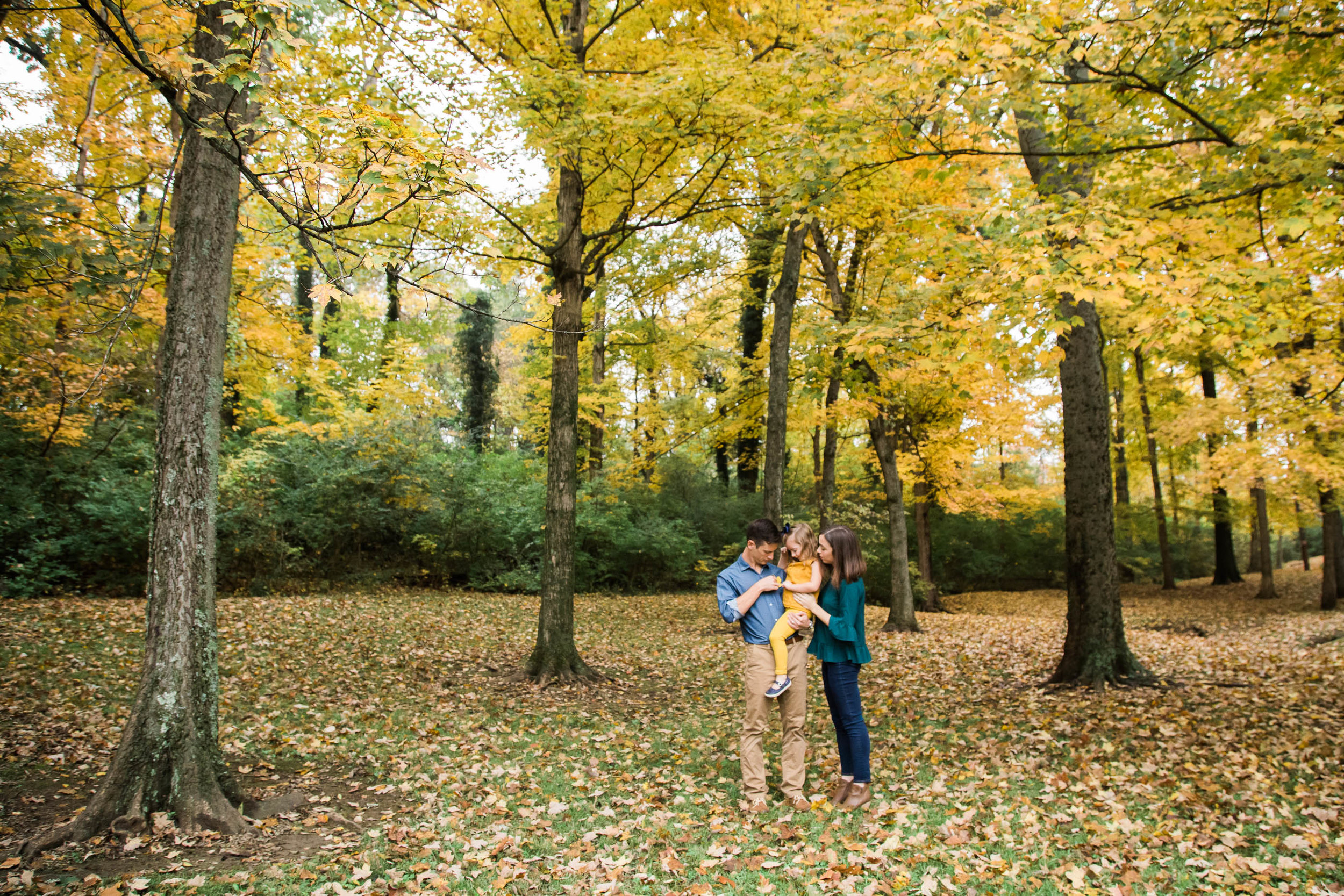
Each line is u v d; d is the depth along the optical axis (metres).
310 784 4.41
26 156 6.13
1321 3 4.43
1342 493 14.88
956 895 3.04
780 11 7.81
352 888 3.07
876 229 10.43
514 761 4.99
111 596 11.48
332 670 7.72
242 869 3.23
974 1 4.68
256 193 4.18
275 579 13.38
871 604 20.89
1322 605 15.77
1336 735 5.43
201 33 3.94
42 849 3.31
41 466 11.74
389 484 15.42
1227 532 22.84
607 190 8.14
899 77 5.12
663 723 6.19
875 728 5.97
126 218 5.94
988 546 25.02
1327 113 4.37
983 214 5.16
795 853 3.46
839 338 8.55
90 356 7.23
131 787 3.58
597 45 8.34
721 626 12.27
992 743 5.38
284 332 9.54
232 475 13.22
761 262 12.90
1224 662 8.95
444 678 7.61
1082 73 5.84
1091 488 7.58
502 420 26.09
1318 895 2.96
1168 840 3.54
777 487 11.13
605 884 3.09
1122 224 4.84
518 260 7.57
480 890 3.08
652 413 16.33
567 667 7.62
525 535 16.78
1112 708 6.40
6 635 8.05
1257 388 9.55
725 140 7.02
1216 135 5.02
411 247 3.74
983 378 11.89
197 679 3.77
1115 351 18.02
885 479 13.31
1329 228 5.30
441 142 3.56
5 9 3.89
